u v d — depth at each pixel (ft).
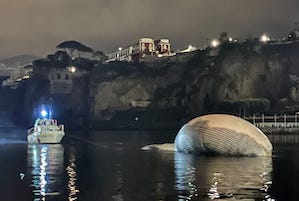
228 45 551.59
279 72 512.22
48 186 79.66
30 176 95.76
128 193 70.18
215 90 524.52
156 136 350.02
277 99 500.33
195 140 145.69
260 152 137.69
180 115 562.25
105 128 586.86
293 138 284.41
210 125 141.59
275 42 558.15
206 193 69.31
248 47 531.91
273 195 67.31
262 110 478.59
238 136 136.26
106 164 120.57
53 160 138.62
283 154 148.36
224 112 502.38
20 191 74.28
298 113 441.27
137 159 134.72
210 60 558.15
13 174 100.12
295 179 85.51
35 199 66.74
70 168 112.16
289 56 512.22
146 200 64.18
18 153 172.65
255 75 513.86
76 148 203.41
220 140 138.41
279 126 400.26
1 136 357.61
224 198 64.95
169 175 93.04
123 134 397.80
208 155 145.28
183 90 573.33
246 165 112.27
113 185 79.05
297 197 65.67
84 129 561.43
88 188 76.07
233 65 520.01
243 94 507.71
